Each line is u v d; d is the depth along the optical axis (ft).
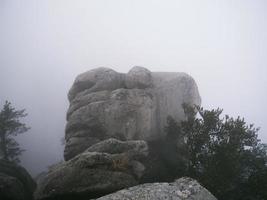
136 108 98.53
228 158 67.56
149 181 81.97
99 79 108.37
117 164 71.15
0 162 90.07
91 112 96.17
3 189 71.82
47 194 64.49
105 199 50.60
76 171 66.44
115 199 50.24
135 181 69.00
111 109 96.17
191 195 52.26
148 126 98.84
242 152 73.72
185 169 77.97
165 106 107.55
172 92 110.42
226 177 66.69
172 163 92.38
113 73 110.11
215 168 67.56
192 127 77.92
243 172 74.49
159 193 51.49
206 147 73.72
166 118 105.81
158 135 102.01
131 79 106.32
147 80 106.73
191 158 73.41
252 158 76.89
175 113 108.06
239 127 73.36
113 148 80.23
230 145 69.26
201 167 73.61
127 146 81.41
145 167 81.15
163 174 85.25
